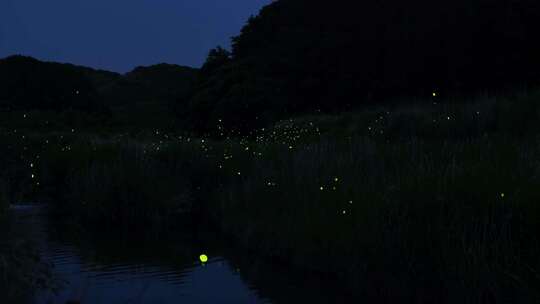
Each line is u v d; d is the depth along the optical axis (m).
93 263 7.91
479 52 27.20
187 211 12.30
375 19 33.75
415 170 7.44
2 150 16.02
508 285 5.31
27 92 54.16
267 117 31.12
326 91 34.59
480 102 14.82
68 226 10.52
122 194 11.34
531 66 26.14
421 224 6.09
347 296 6.48
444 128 13.59
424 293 5.94
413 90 29.75
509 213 5.58
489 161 7.37
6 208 6.62
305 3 42.53
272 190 9.81
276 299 6.38
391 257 6.21
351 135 15.41
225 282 7.08
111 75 101.00
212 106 33.97
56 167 14.10
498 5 26.70
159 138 20.17
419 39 29.59
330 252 7.34
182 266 7.79
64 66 63.03
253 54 42.44
